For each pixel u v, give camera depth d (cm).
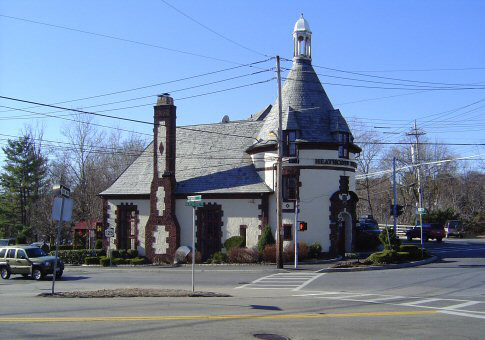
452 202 8000
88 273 3284
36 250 3031
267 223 3659
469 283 2228
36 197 7212
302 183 3638
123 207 4081
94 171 6581
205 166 4081
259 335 1111
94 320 1292
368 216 5775
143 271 3316
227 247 3712
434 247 4491
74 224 5969
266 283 2494
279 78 3189
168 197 3856
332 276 2684
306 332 1151
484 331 1176
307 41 3975
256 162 3875
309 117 3731
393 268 2978
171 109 3931
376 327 1218
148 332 1130
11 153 7356
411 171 7281
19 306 1599
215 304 1656
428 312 1462
